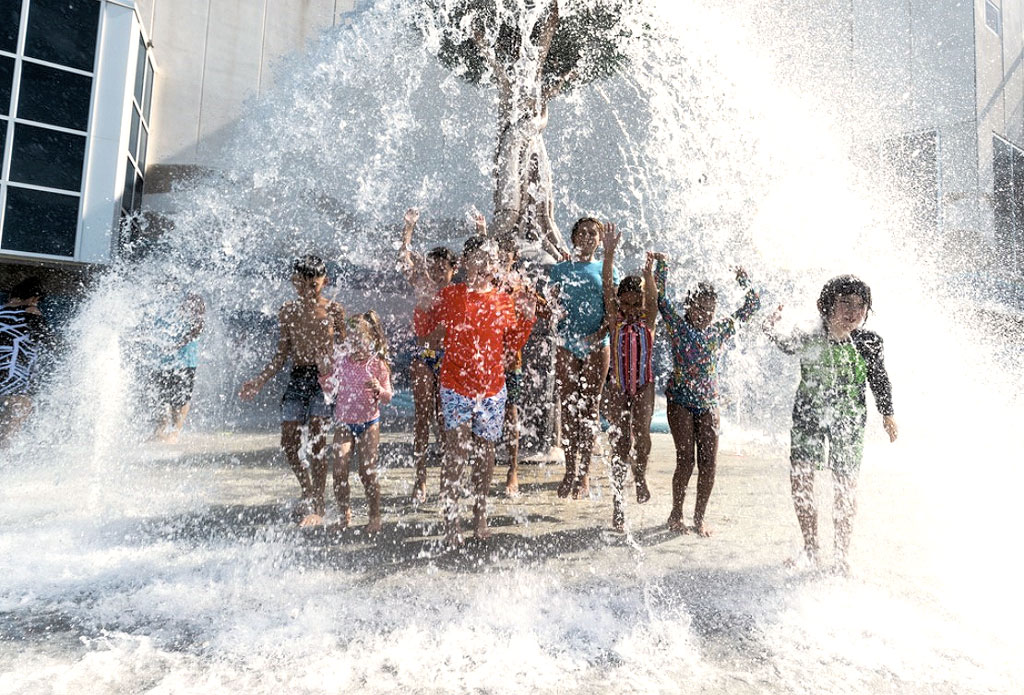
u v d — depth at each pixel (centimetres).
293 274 361
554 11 549
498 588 261
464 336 331
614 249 380
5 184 845
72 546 303
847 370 301
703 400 344
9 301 562
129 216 992
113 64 927
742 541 331
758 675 196
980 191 1145
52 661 195
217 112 1150
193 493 411
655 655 207
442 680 189
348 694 180
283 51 1197
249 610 236
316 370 358
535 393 547
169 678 186
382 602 245
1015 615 241
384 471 502
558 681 190
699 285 353
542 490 442
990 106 1180
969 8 1148
